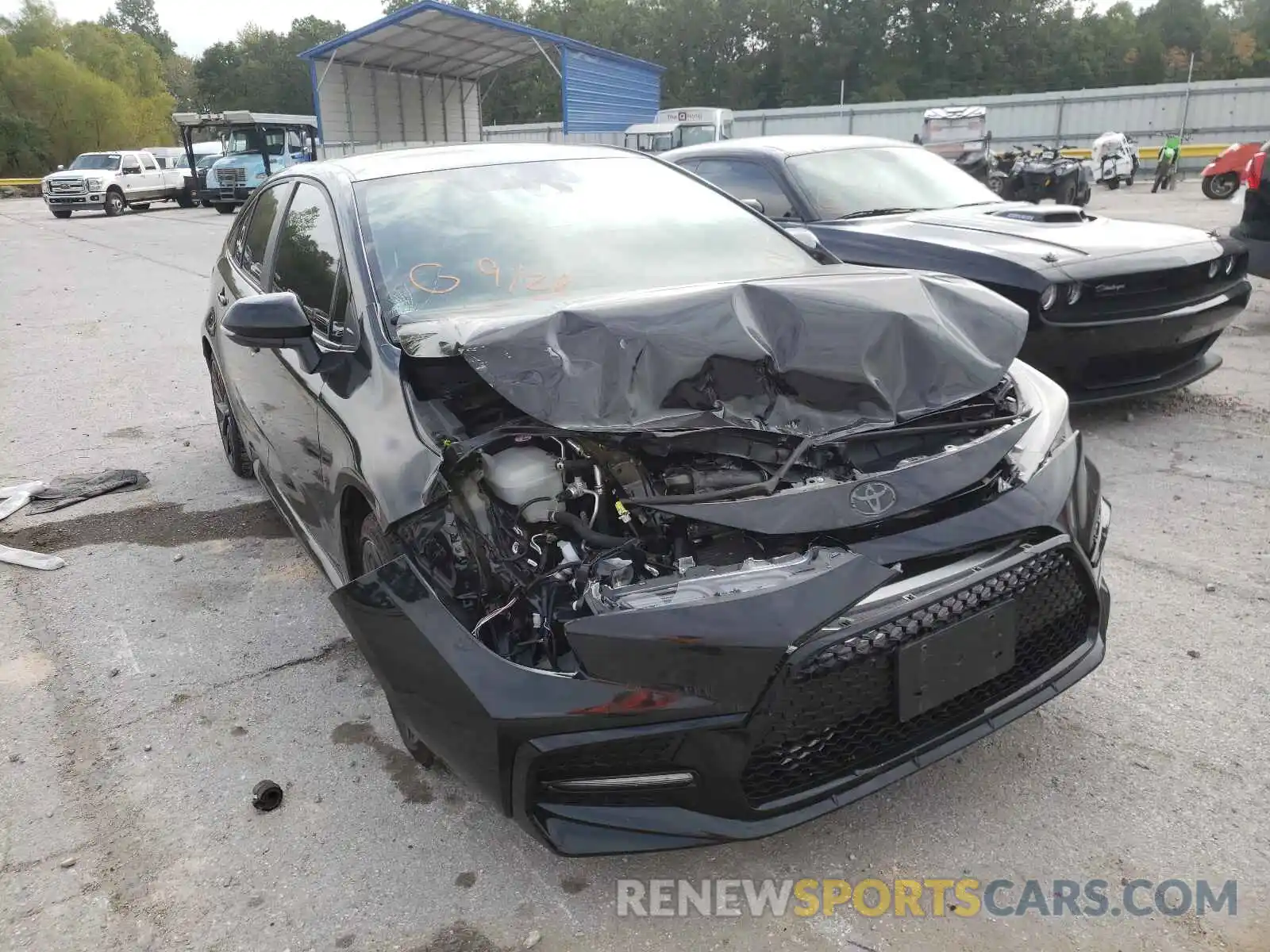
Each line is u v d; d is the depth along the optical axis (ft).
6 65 192.65
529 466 7.77
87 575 13.92
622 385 7.97
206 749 9.78
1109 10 227.40
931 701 7.27
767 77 225.15
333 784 9.15
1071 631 8.37
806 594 6.73
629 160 13.25
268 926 7.52
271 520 15.72
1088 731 9.33
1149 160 98.27
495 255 10.57
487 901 7.66
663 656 6.59
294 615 12.51
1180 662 10.37
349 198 11.25
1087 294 15.70
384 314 9.52
